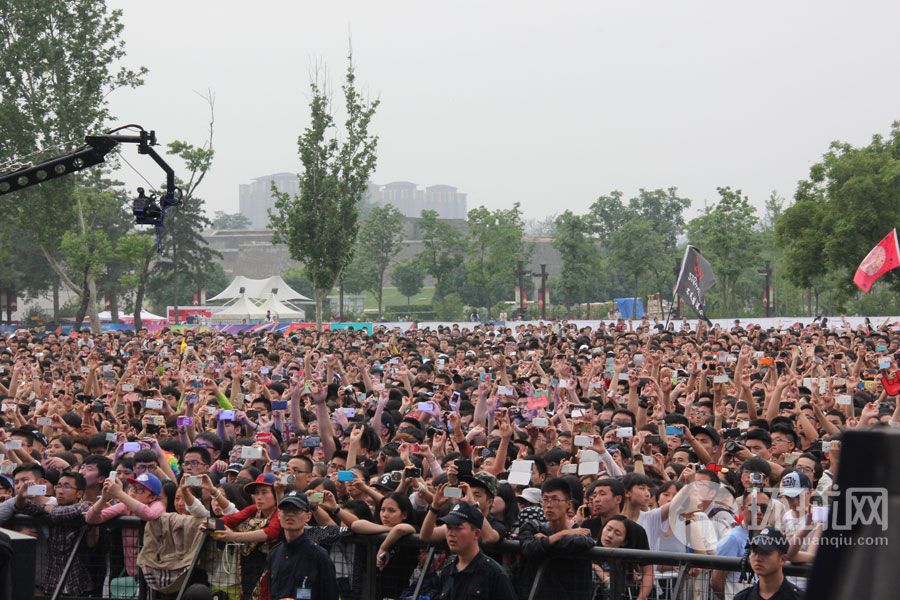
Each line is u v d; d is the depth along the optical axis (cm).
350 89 4284
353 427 1167
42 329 6134
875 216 4944
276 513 873
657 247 8019
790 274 5375
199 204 9456
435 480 861
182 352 3041
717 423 1395
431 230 8612
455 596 721
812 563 304
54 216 4756
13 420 1471
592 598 772
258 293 7419
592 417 1198
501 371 1630
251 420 1454
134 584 919
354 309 9825
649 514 879
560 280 8056
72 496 970
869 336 3175
